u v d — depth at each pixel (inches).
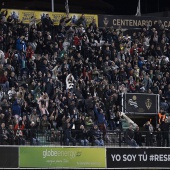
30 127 2657.5
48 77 2955.2
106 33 3437.5
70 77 3048.7
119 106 3053.6
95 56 3265.3
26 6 4315.9
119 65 3245.6
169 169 2669.8
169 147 2652.6
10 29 3216.0
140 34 3531.0
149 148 2625.5
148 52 3417.8
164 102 3147.1
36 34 3245.6
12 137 2517.2
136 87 3142.2
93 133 2650.1
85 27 3499.0
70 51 3238.2
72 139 2610.7
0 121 2596.0
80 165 2539.4
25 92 2849.4
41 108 2810.0
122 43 3403.1
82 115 2839.6
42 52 3208.7
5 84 2871.6
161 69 3319.4
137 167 2610.7
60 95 2908.5
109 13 4670.3
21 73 3036.4
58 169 2546.8
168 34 3560.5
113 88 3046.3
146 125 2869.1
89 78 3132.4
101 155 2566.4
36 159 2484.0
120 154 2591.0
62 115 2792.8
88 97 2938.0
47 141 2586.1
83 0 4515.3
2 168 2434.8
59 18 3563.0
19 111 2746.1
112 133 2687.0
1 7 4217.5
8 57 3063.5
